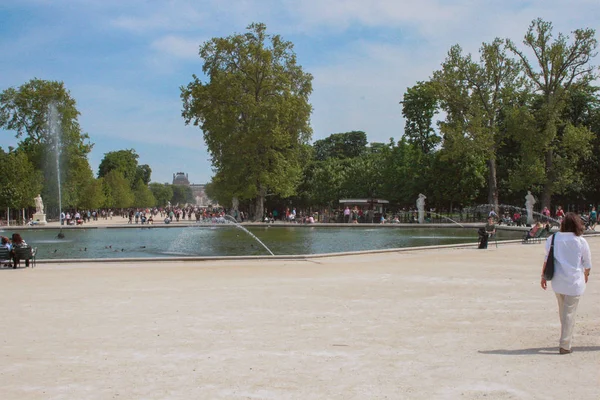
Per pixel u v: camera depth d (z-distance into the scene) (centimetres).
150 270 1802
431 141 6931
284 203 8162
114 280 1556
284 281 1502
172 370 673
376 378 632
